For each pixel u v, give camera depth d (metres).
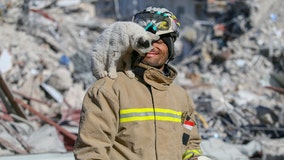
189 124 4.36
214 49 27.59
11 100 11.16
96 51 4.15
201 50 27.86
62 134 10.54
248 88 22.45
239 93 19.11
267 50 25.86
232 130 12.81
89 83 18.41
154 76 4.13
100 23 28.45
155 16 4.29
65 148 10.05
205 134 12.12
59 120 13.16
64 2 28.41
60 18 26.77
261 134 12.88
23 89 15.66
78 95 15.56
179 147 4.15
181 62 27.41
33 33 22.72
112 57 4.11
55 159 7.14
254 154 10.31
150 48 4.10
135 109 4.03
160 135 4.03
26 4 23.83
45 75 17.44
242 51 26.58
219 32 29.05
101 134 3.93
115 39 4.10
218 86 21.73
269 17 28.86
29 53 19.61
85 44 24.78
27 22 23.25
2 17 22.97
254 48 26.58
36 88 15.66
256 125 13.38
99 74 4.15
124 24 4.14
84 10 29.28
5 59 17.41
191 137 4.46
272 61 25.61
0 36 20.94
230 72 24.41
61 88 15.80
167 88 4.18
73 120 12.76
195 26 31.11
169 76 4.34
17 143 9.27
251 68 24.88
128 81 4.11
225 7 34.97
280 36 27.70
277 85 15.95
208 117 13.57
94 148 3.89
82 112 4.03
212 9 35.06
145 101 4.07
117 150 4.02
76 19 28.09
